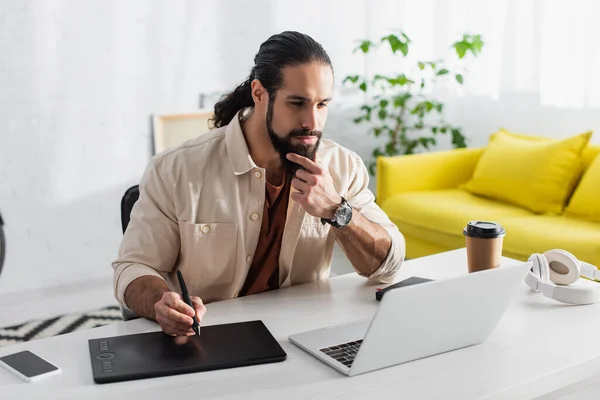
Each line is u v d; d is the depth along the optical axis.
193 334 1.41
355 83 4.46
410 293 1.21
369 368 1.26
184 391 1.20
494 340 1.41
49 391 1.20
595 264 2.78
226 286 1.78
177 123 3.86
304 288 1.73
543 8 3.86
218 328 1.45
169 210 1.70
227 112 1.83
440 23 4.33
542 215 3.34
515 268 1.33
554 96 3.89
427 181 3.78
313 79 1.54
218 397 1.18
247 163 1.70
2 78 3.38
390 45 4.41
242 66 4.04
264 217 1.77
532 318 1.53
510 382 1.23
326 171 1.62
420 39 4.44
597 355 1.34
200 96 3.93
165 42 3.78
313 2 4.22
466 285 1.28
